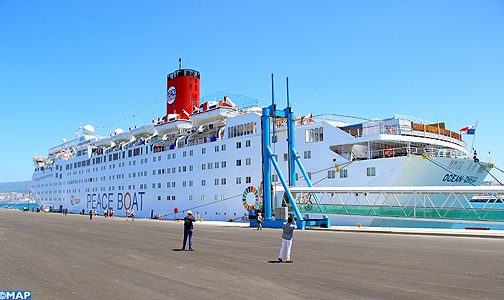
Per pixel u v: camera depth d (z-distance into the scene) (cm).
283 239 1427
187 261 1448
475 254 1556
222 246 1975
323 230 3061
